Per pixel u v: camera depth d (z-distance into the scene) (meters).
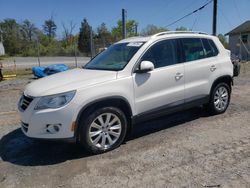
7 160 4.61
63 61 40.22
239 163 4.11
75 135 4.36
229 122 5.98
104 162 4.34
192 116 6.46
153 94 5.12
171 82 5.35
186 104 5.70
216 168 3.99
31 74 21.09
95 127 4.55
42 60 44.03
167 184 3.64
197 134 5.33
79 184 3.75
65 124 4.27
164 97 5.27
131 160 4.36
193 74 5.71
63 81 4.63
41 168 4.27
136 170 4.04
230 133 5.33
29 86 4.86
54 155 4.70
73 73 5.14
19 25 79.25
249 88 10.21
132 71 4.89
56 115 4.23
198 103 5.96
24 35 79.38
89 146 4.51
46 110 4.25
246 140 4.96
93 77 4.67
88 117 4.44
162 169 4.03
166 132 5.52
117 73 4.78
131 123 4.96
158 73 5.15
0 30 76.69
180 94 5.52
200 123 5.97
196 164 4.13
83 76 4.77
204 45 6.11
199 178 3.75
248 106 7.34
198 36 6.04
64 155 4.66
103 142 4.64
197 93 5.86
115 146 4.78
